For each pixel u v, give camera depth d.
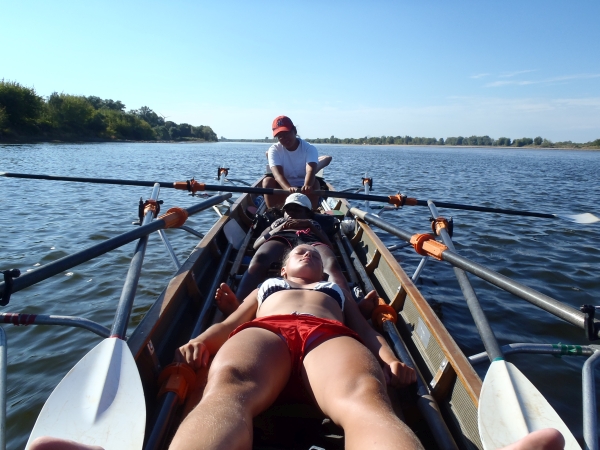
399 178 19.92
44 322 2.64
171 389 2.31
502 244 7.75
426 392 2.59
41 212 9.31
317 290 2.89
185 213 4.33
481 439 1.97
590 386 2.21
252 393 1.94
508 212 5.40
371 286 4.08
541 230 8.87
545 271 6.32
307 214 5.11
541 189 16.41
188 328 3.48
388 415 1.79
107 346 2.30
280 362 2.22
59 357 3.87
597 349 2.46
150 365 2.56
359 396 1.90
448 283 5.99
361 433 1.72
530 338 4.47
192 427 1.66
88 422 1.93
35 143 43.78
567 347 2.51
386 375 2.46
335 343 2.26
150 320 2.72
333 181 17.89
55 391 2.05
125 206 10.30
